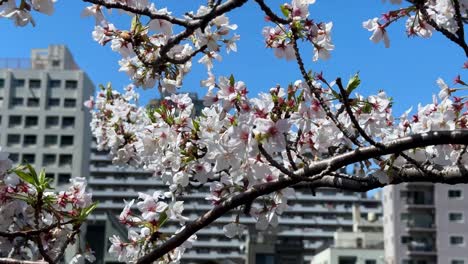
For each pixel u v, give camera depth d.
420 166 3.98
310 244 117.19
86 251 4.86
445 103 4.94
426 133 3.70
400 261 69.19
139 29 4.70
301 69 3.96
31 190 4.72
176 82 4.99
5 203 4.69
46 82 84.19
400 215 70.62
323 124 4.73
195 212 103.00
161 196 4.82
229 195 4.46
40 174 4.09
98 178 108.19
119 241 4.69
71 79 84.50
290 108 4.11
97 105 8.08
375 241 78.94
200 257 111.31
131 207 4.74
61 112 83.38
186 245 4.77
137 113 7.51
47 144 82.38
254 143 3.70
